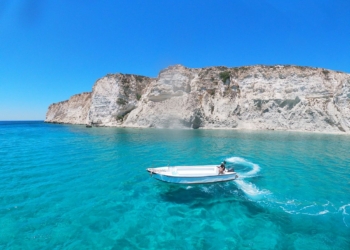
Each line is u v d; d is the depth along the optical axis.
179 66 66.81
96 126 70.00
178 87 64.19
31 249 7.32
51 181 14.32
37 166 18.20
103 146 28.89
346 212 10.16
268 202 11.27
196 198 11.72
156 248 7.48
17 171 16.66
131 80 74.25
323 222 9.28
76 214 9.77
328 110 51.91
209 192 12.52
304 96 54.75
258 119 56.66
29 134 46.47
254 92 59.03
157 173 13.42
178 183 13.20
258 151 25.66
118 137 39.09
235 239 8.06
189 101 60.75
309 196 12.05
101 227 8.74
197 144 30.67
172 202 11.21
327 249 7.51
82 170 17.05
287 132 49.19
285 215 9.88
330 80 55.72
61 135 43.62
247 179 15.01
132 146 28.88
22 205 10.60
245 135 42.25
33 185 13.49
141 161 20.20
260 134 44.34
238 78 62.28
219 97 61.59
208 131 51.12
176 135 42.09
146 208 10.50
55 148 27.33
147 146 28.84
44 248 7.39
